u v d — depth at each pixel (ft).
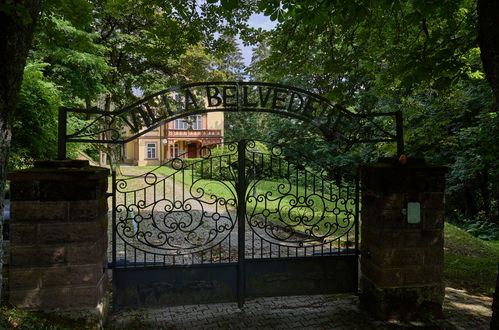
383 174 12.77
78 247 11.27
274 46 22.03
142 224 29.27
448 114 30.37
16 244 10.98
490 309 13.88
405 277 12.92
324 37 22.80
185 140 111.14
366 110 42.29
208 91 13.94
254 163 14.12
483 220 43.32
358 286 15.74
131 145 124.88
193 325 12.60
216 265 13.78
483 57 10.22
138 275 13.23
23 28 8.61
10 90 8.61
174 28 20.57
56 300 11.16
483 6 10.03
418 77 16.42
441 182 13.12
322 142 56.24
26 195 11.03
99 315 11.48
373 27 20.13
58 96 30.48
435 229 13.02
